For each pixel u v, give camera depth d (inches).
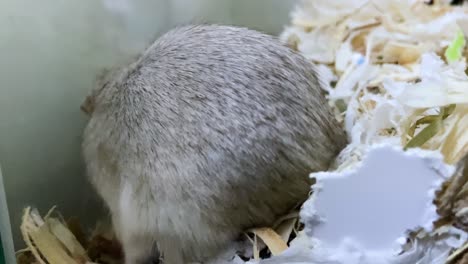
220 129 12.2
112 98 12.9
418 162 11.4
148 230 12.5
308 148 12.5
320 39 15.7
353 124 13.3
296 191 12.4
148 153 12.4
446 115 12.4
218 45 12.8
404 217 11.6
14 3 13.2
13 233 12.9
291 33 16.0
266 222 12.3
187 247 12.4
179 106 12.4
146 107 12.5
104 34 14.1
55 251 12.9
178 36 13.0
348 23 15.8
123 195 12.6
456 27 15.1
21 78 13.4
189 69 12.6
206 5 15.7
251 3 16.3
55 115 13.6
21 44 13.3
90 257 13.2
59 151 13.5
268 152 12.2
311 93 12.8
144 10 14.5
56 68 13.6
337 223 11.7
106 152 12.7
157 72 12.7
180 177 12.2
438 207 11.6
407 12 15.9
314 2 16.4
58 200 13.4
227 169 12.1
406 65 14.6
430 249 11.6
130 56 13.9
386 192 11.5
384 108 12.9
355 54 15.0
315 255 11.7
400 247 11.6
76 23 13.8
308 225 11.8
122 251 13.0
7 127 13.3
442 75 12.8
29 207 13.2
